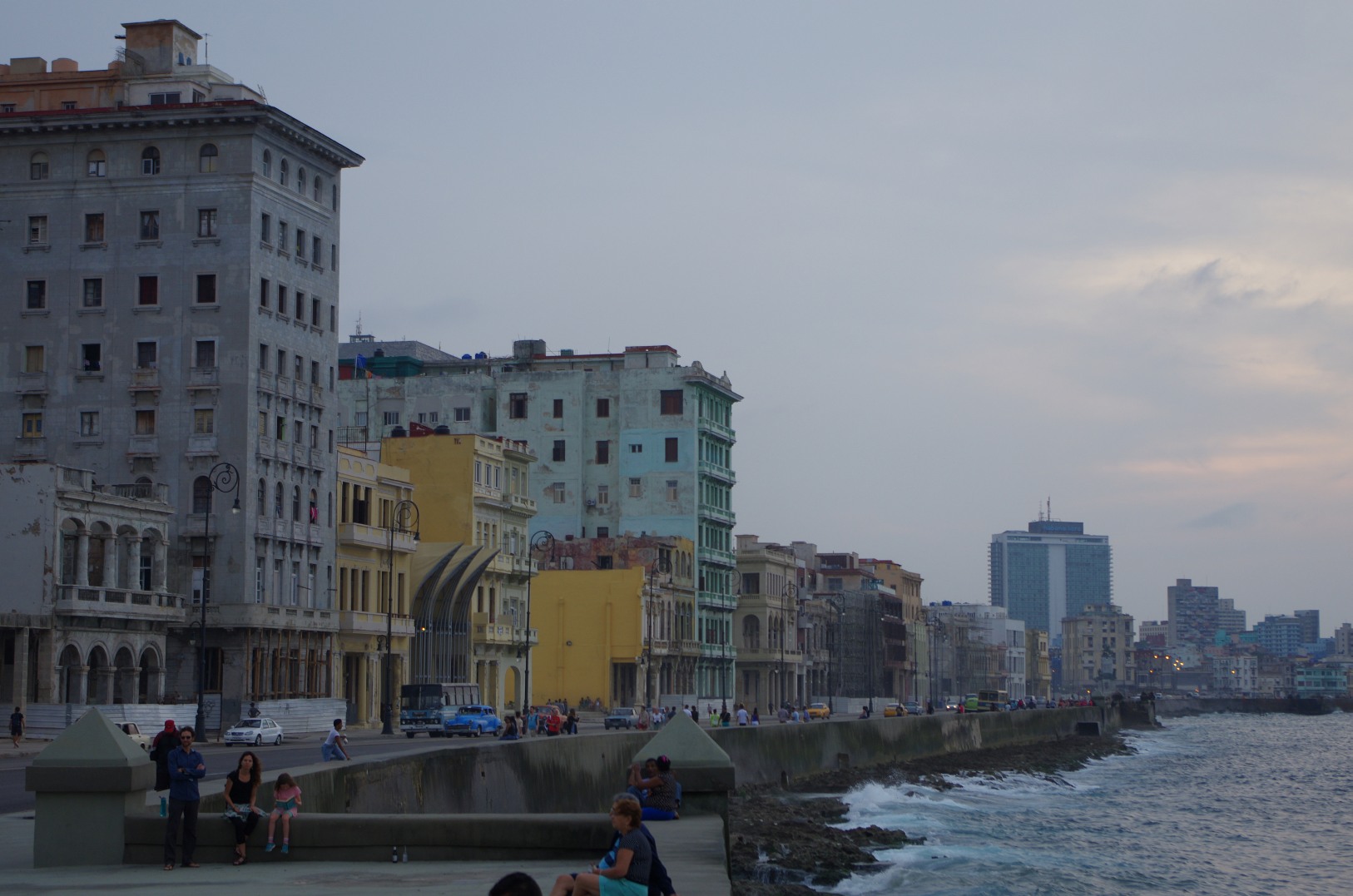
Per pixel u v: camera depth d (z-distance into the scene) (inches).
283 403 4303.6
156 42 4544.8
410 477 5152.6
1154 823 3427.7
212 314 4180.6
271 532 4168.3
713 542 7037.4
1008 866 2511.1
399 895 1027.3
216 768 2181.3
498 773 2018.9
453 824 1198.3
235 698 3941.9
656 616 6190.9
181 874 1129.4
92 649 3484.3
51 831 1175.0
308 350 4475.9
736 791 3100.4
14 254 4274.1
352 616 4372.5
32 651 3353.8
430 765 1797.5
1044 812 3629.4
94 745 1184.2
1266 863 2763.3
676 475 6737.2
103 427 4192.9
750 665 7347.4
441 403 6835.6
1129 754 6673.2
